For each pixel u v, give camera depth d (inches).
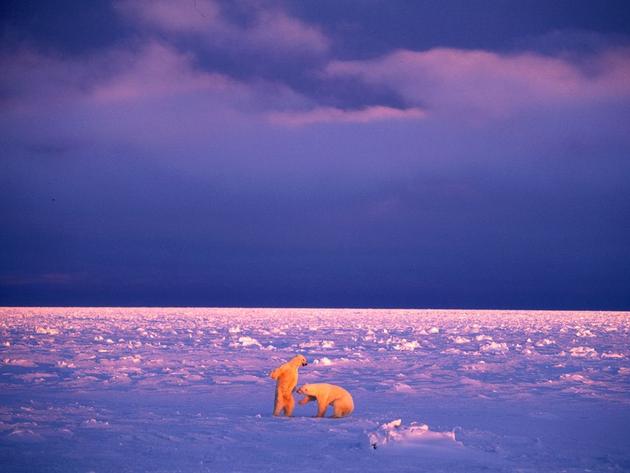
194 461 437.4
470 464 442.3
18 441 498.0
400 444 480.7
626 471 434.3
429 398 800.9
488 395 830.5
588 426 617.6
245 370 1115.3
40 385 893.2
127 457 448.1
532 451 490.0
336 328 2815.0
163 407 714.2
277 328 2770.7
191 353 1437.0
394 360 1309.1
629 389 888.3
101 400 764.6
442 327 2974.9
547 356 1406.3
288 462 439.2
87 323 3034.0
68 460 437.4
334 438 525.7
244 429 561.3
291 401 650.8
